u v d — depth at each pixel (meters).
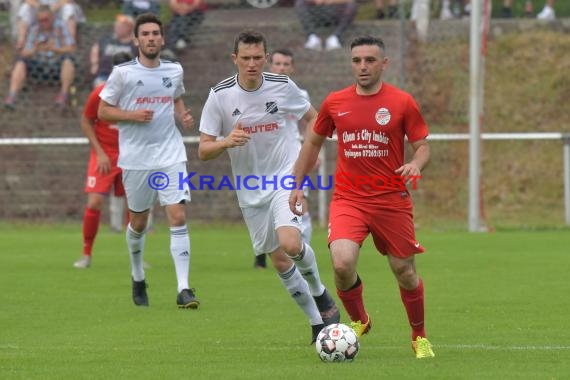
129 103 29.67
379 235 21.47
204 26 68.06
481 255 41.00
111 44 58.66
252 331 24.72
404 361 20.33
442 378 18.38
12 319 26.77
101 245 46.50
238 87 23.95
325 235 50.53
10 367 20.02
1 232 53.59
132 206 29.48
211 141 24.00
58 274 36.41
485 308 27.75
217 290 32.19
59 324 25.98
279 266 23.44
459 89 65.19
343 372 19.00
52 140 54.09
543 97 65.12
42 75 63.31
